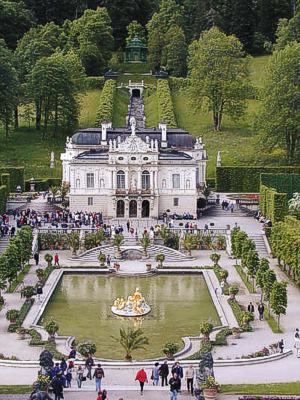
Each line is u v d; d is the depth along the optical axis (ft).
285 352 329.52
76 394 262.26
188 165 652.48
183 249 562.66
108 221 635.25
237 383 283.79
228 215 655.76
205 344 339.77
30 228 546.26
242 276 483.10
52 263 523.70
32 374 299.38
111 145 651.66
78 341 353.31
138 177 650.84
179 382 255.09
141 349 341.21
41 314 398.42
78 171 653.30
